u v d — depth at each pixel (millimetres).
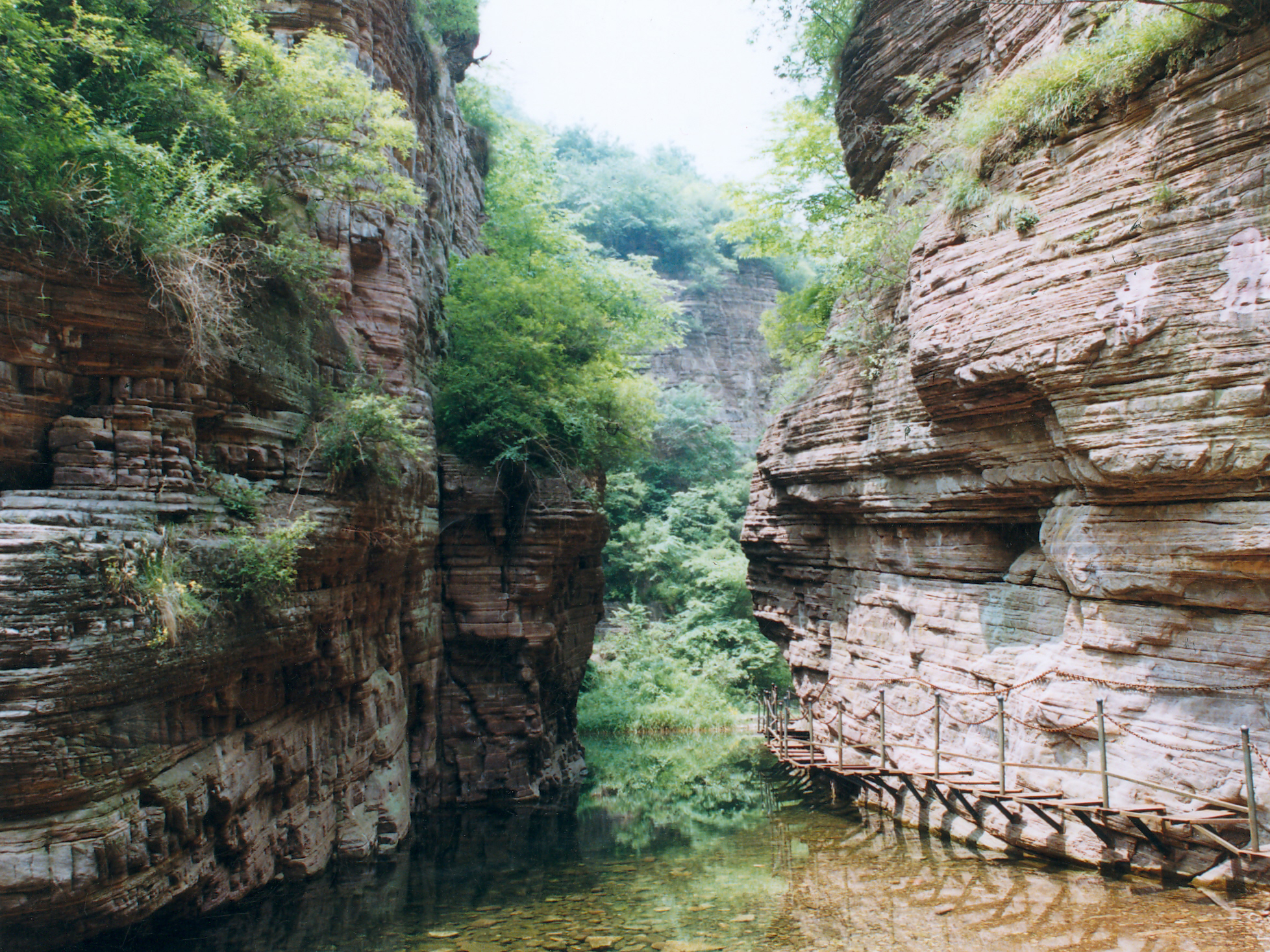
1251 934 7039
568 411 16547
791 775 17609
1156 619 9094
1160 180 8930
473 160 23547
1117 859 9086
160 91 9094
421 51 17031
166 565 7383
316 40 11109
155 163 8031
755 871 10828
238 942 8461
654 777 18438
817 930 8414
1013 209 10227
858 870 10367
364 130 12812
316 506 9953
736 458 42531
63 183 7477
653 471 41250
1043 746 10078
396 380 13430
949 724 11961
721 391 47250
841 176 23297
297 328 11062
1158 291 8656
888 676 13836
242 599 8336
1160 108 9039
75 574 6598
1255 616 8414
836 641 16141
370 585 11680
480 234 22469
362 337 13203
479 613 15484
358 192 12555
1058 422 9742
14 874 6254
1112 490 9297
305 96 10297
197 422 8953
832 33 18266
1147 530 9102
